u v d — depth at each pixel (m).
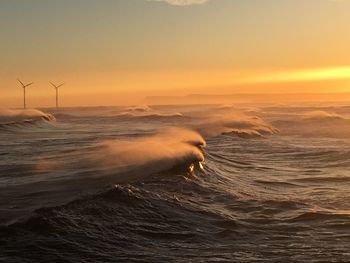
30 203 14.16
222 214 14.82
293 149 34.97
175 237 12.48
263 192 18.97
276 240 12.51
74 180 17.61
